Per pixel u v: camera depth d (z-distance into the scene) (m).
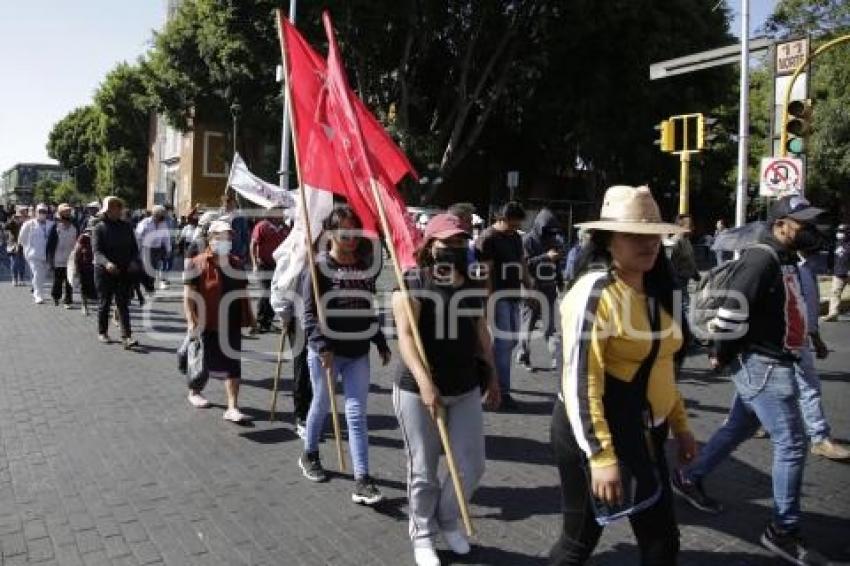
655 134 27.70
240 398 7.43
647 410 2.90
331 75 5.13
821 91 26.69
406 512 4.64
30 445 5.78
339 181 5.37
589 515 2.92
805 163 11.49
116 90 56.09
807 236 4.31
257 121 28.77
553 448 3.04
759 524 4.53
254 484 5.07
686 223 9.45
